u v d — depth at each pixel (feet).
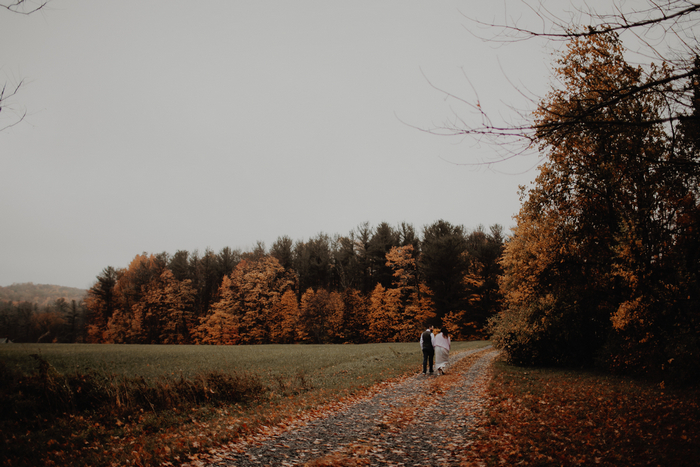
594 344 53.88
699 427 20.65
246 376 37.68
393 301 181.57
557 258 50.01
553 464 16.11
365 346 122.93
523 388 34.63
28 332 293.02
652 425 21.53
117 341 239.30
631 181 35.68
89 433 25.44
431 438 20.83
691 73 11.41
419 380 42.42
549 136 13.03
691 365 32.86
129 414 29.76
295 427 23.93
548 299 54.03
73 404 29.91
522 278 56.34
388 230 226.99
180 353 99.40
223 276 245.45
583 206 46.75
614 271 44.86
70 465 19.17
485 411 26.23
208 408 31.60
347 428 23.41
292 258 254.68
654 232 33.45
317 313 190.90
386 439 20.89
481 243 185.88
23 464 19.85
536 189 49.29
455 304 166.91
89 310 272.92
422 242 211.41
